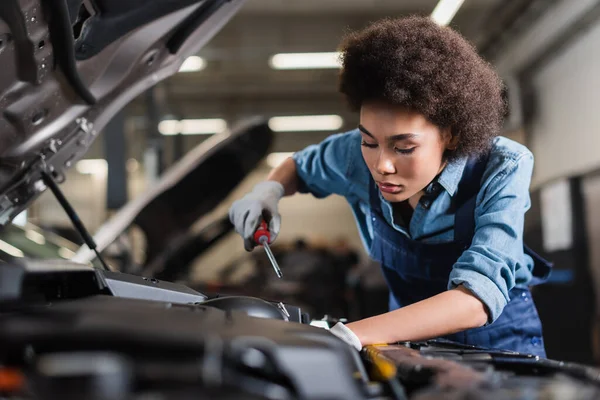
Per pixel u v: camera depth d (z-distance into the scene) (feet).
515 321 3.45
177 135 23.66
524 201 2.97
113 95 3.54
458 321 2.58
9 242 8.19
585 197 12.41
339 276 17.16
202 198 7.21
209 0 3.45
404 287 3.72
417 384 1.75
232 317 1.88
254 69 28.43
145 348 1.46
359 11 22.98
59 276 2.27
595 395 1.50
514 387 1.59
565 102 18.16
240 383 1.42
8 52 2.67
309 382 1.46
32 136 3.17
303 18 23.34
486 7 20.16
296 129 36.83
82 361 1.34
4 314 1.84
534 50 19.45
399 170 2.79
